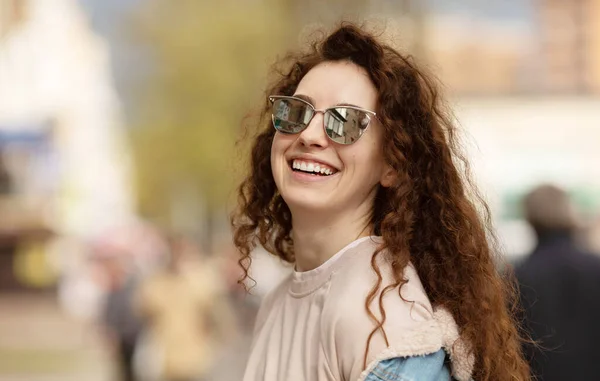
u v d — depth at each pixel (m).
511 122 28.17
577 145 27.88
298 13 18.47
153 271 10.48
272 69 3.08
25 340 20.14
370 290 2.36
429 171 2.59
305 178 2.52
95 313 20.73
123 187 37.59
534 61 30.67
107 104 37.62
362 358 2.28
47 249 30.23
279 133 2.58
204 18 28.64
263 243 3.04
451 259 2.57
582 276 4.63
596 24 31.61
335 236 2.55
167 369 9.56
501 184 26.62
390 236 2.47
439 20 27.92
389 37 2.76
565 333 4.62
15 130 35.22
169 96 30.11
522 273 4.73
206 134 29.45
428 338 2.29
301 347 2.47
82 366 15.76
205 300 9.68
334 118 2.49
